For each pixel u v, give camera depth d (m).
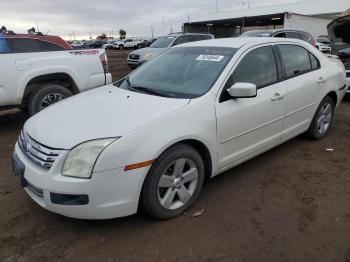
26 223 3.43
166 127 3.22
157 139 3.13
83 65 7.18
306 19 23.92
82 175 2.91
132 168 3.00
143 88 4.07
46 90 6.74
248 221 3.43
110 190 2.97
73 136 3.04
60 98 6.93
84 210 2.96
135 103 3.59
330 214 3.56
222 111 3.70
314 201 3.81
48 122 3.41
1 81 6.25
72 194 2.91
